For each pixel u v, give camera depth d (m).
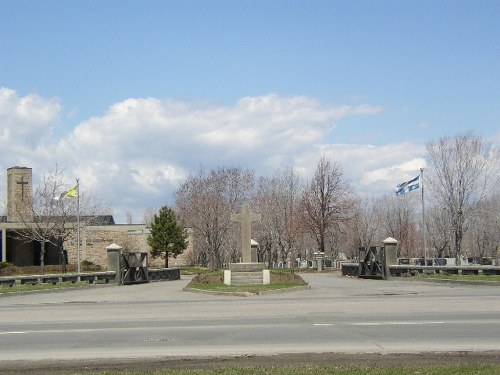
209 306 22.41
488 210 68.44
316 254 63.66
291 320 17.20
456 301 22.25
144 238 70.75
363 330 14.91
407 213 84.25
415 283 35.44
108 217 76.06
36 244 67.06
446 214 69.06
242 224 34.19
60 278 38.78
